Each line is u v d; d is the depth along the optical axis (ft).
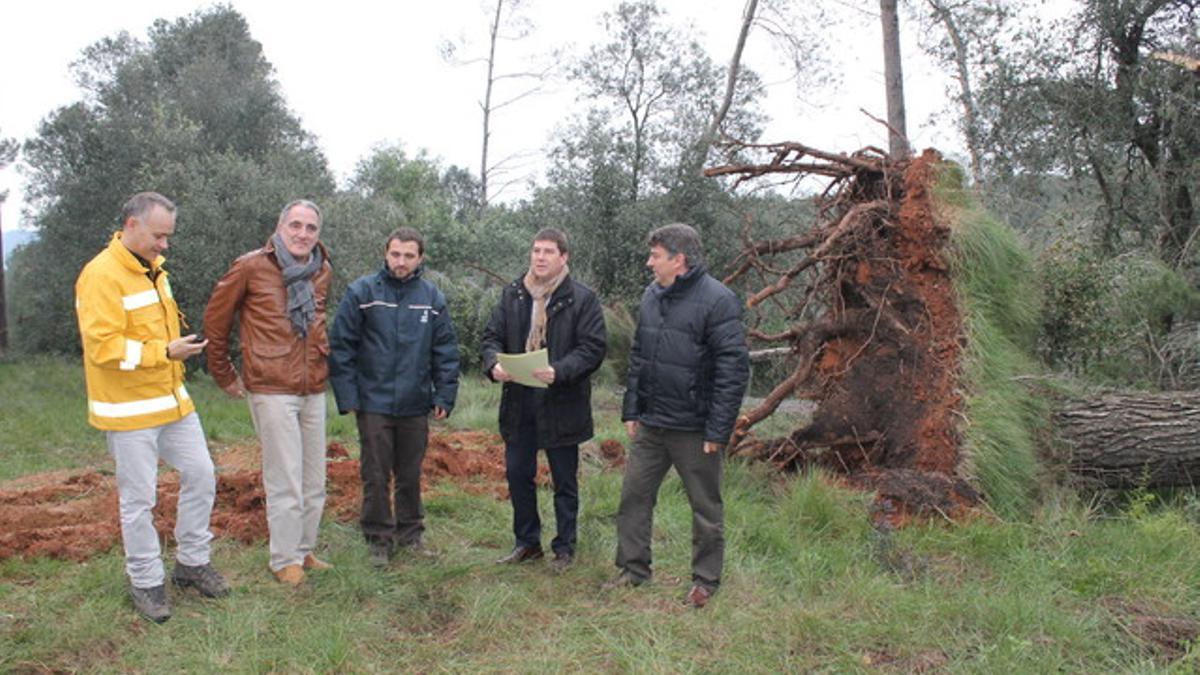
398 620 14.84
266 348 15.72
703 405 15.42
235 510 20.06
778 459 24.53
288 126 81.71
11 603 14.85
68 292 66.49
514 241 61.31
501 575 16.81
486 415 34.73
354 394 17.04
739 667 13.25
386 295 17.22
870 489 21.62
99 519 19.31
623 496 16.37
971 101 46.09
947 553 18.34
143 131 66.28
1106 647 13.98
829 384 25.27
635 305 56.65
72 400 40.27
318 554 17.83
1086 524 19.77
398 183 72.08
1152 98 39.86
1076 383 25.32
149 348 14.17
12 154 59.93
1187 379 29.99
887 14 55.62
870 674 13.15
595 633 14.47
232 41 96.94
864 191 25.36
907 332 23.24
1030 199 43.52
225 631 14.06
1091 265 27.68
